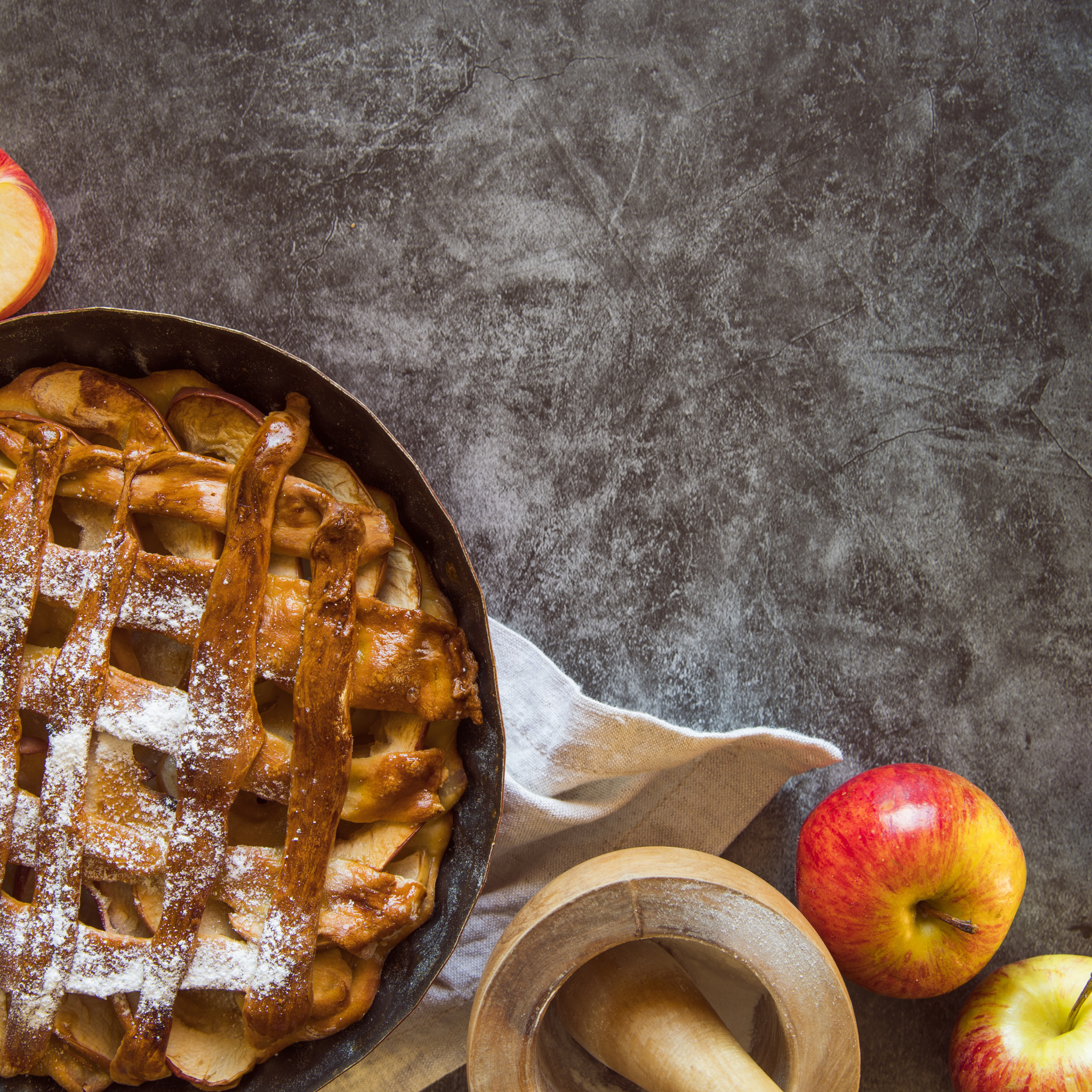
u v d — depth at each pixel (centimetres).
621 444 88
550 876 88
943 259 89
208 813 77
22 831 77
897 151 89
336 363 87
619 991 80
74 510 79
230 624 77
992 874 83
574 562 88
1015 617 89
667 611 88
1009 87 89
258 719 78
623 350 88
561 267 88
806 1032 78
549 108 88
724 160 88
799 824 89
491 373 88
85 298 87
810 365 88
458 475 88
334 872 78
